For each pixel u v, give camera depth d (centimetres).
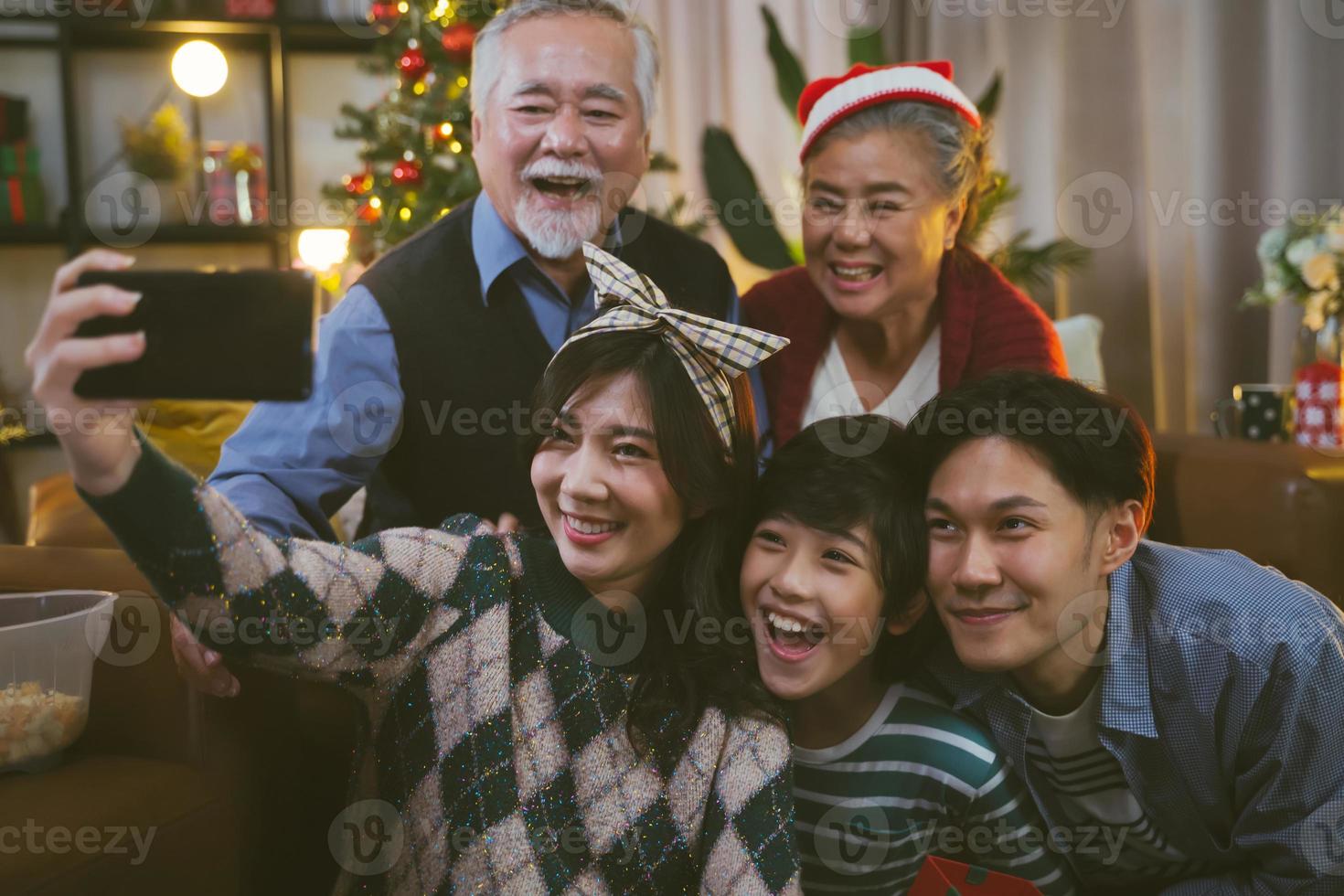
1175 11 320
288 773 111
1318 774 94
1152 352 329
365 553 85
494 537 94
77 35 377
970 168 141
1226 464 171
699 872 89
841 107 136
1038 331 147
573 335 92
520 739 87
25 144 369
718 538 94
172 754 99
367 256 300
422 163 278
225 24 374
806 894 105
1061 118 333
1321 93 301
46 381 62
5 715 89
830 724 101
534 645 90
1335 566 157
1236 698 94
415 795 86
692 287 145
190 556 71
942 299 150
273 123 384
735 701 91
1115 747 99
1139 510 95
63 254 380
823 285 143
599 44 127
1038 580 88
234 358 64
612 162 131
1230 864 106
